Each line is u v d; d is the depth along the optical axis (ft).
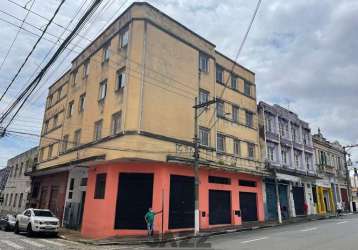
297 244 43.37
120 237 58.03
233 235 60.13
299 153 118.21
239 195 85.76
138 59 66.95
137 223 62.08
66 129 93.97
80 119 86.17
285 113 114.73
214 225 75.10
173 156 66.08
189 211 68.69
